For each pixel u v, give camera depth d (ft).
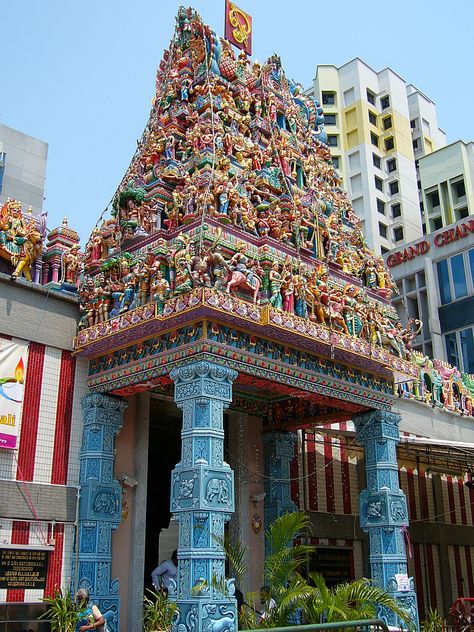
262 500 63.62
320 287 56.54
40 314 53.47
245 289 52.11
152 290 50.34
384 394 61.41
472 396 93.45
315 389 54.90
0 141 103.96
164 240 52.39
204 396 46.47
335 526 70.64
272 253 56.24
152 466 73.61
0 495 47.42
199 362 47.16
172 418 70.74
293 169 67.56
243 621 42.80
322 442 71.46
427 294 128.47
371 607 40.57
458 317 123.65
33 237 55.01
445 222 185.47
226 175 57.31
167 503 73.26
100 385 53.88
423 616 77.41
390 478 58.90
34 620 46.44
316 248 63.77
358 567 72.08
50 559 48.85
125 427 56.44
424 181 193.67
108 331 51.70
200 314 47.19
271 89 71.15
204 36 66.80
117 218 59.52
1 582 46.03
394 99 215.10
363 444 61.11
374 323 61.57
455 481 90.43
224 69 68.13
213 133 60.23
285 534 41.78
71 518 50.60
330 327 55.72
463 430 88.69
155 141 62.85
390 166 208.74
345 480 74.13
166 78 69.36
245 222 56.39
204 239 51.65
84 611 43.34
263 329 50.31
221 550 43.93
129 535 54.03
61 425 52.54
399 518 57.98
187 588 43.09
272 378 51.44
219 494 45.03
